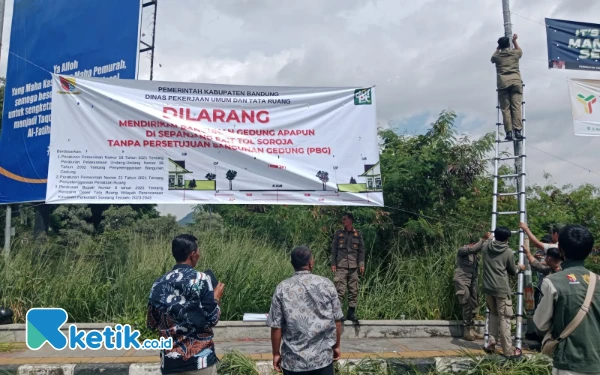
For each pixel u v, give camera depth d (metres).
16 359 6.43
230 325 7.66
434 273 8.72
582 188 12.15
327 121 7.90
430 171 9.66
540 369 6.26
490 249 6.87
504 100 7.74
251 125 7.80
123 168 7.57
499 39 7.91
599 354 3.49
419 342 7.58
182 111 7.72
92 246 9.38
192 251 4.26
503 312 6.67
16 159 9.42
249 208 12.21
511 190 11.30
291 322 4.13
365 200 7.80
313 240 9.87
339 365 6.29
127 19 9.49
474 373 6.29
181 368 3.91
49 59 9.73
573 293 3.56
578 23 8.33
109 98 7.61
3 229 13.40
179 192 7.62
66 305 7.90
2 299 7.82
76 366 6.11
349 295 7.88
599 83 8.40
